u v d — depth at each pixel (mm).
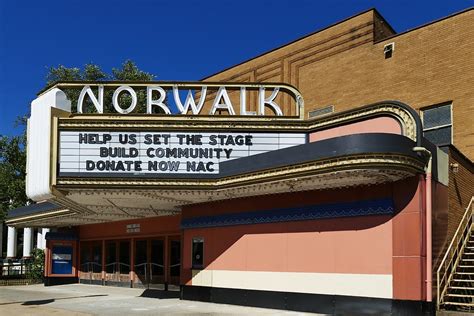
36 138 16719
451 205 14266
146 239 24297
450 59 19375
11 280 31156
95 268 27844
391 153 11789
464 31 19109
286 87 16359
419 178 12539
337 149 12234
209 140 15664
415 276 12195
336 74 23344
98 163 15516
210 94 28125
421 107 19984
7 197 36344
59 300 19516
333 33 23781
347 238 13742
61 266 28656
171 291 22172
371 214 13273
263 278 15805
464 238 15070
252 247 16312
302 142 15586
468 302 13344
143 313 15062
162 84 16594
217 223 17625
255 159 14375
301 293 14656
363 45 22469
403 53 20953
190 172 15508
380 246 13008
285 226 15406
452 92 19078
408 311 12195
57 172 15391
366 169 11820
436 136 19391
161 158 15570
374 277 13000
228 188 15031
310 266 14523
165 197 16875
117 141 15633
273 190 15078
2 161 37062
